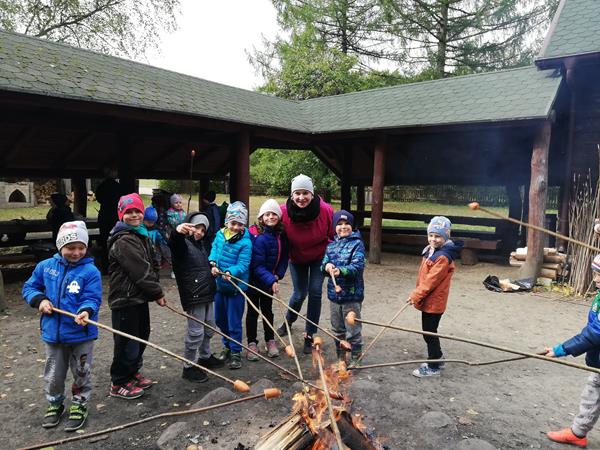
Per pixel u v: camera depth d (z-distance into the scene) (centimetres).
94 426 319
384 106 1037
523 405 359
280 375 404
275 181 1705
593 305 280
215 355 448
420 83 1109
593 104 857
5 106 677
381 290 763
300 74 1875
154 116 741
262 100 1104
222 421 319
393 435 308
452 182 1251
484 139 1126
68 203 852
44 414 336
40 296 306
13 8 1573
